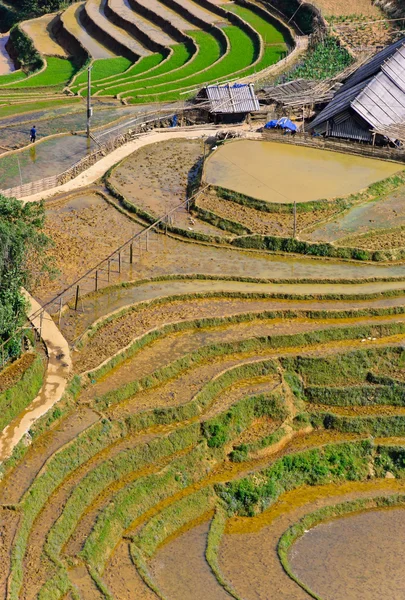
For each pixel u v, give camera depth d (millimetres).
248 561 41250
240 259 60406
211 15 119188
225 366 50562
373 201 67625
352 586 40406
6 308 46094
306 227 63250
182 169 72688
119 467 43469
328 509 44438
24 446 42500
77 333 50938
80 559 38375
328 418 49188
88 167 72875
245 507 44031
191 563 40594
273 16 115750
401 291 57219
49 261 55781
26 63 114750
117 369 49156
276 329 53594
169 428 46188
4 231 47562
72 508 40531
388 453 47750
